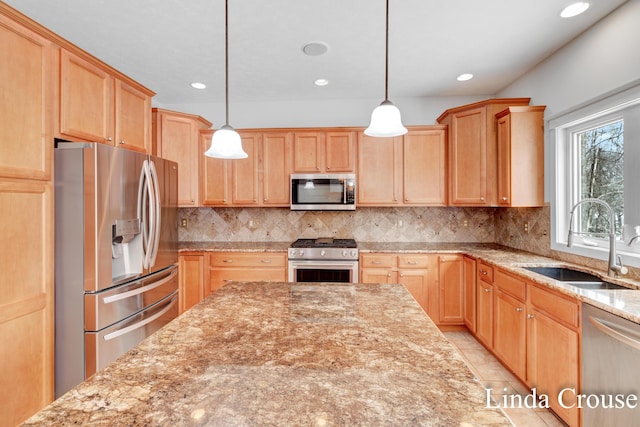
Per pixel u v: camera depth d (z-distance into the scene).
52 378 1.74
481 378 2.37
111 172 1.88
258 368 0.83
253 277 3.32
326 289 1.65
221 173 3.58
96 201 1.77
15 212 1.53
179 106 3.90
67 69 1.81
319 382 0.76
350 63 2.80
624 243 2.02
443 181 3.43
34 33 1.62
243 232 3.89
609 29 2.06
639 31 1.86
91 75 2.00
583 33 2.29
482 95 3.62
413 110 3.71
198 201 3.49
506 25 2.21
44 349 1.68
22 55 1.55
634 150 1.96
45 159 1.69
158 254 2.35
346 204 3.45
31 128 1.60
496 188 3.06
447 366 0.84
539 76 2.81
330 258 3.22
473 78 3.14
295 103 3.82
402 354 0.91
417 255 3.22
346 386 0.74
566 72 2.47
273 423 0.61
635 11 1.88
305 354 0.91
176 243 2.65
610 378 1.45
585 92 2.27
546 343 1.92
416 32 2.30
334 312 1.28
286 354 0.91
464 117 3.22
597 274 2.06
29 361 1.60
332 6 2.00
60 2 1.94
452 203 3.32
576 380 1.66
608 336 1.45
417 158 3.46
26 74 1.58
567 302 1.72
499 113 2.95
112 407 0.67
